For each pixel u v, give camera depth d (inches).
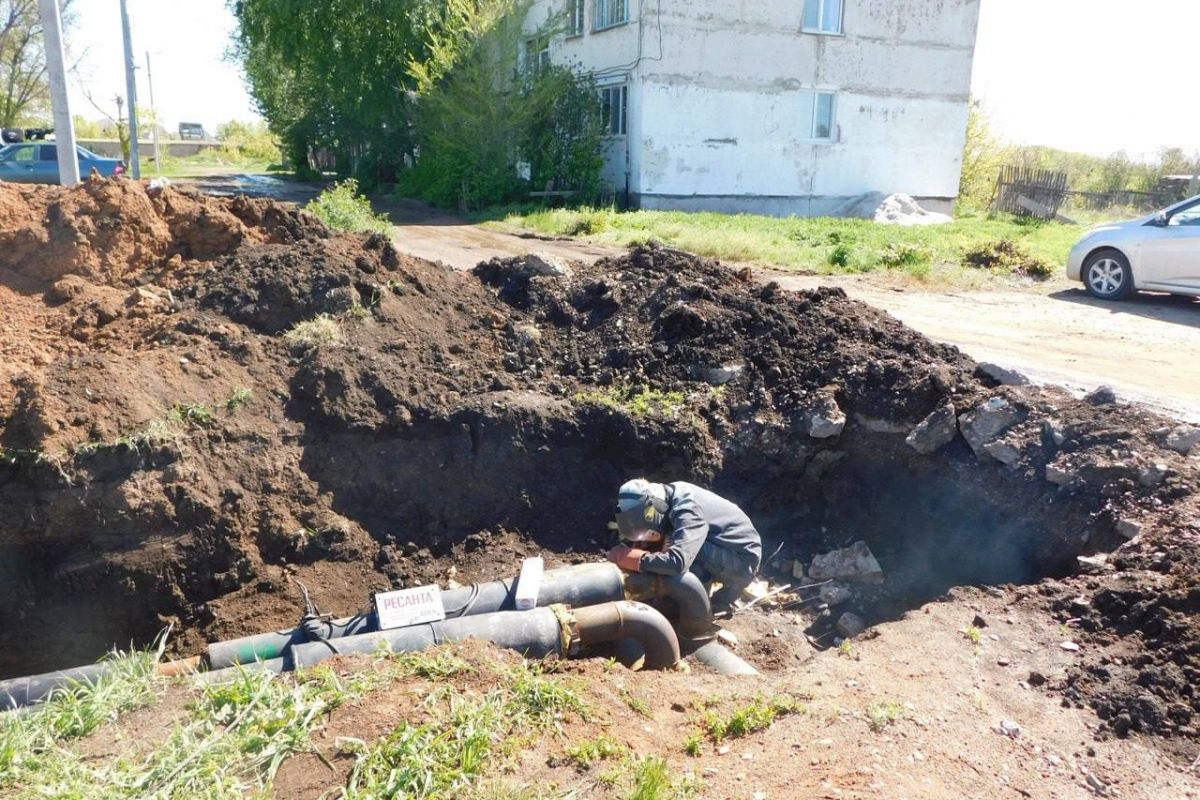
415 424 239.5
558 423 249.8
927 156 942.4
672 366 272.2
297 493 222.7
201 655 176.2
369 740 123.3
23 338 239.8
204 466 211.8
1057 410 236.7
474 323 288.0
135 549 199.0
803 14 837.8
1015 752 131.3
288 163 1550.2
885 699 142.3
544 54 979.3
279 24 1003.3
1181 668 149.9
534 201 834.8
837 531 252.5
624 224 676.7
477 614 181.5
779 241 622.8
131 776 116.1
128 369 220.7
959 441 243.4
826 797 114.7
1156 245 455.8
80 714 133.2
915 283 515.8
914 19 889.5
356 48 1003.3
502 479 241.6
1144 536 192.1
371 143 1113.4
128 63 824.9
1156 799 123.1
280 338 252.7
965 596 188.4
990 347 358.9
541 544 238.8
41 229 270.2
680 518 209.5
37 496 192.5
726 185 847.1
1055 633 167.0
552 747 125.5
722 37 807.7
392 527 231.3
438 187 869.8
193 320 248.2
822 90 867.4
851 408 256.8
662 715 142.4
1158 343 374.0
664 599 205.5
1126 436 221.6
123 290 267.9
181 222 290.2
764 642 211.2
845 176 906.1
